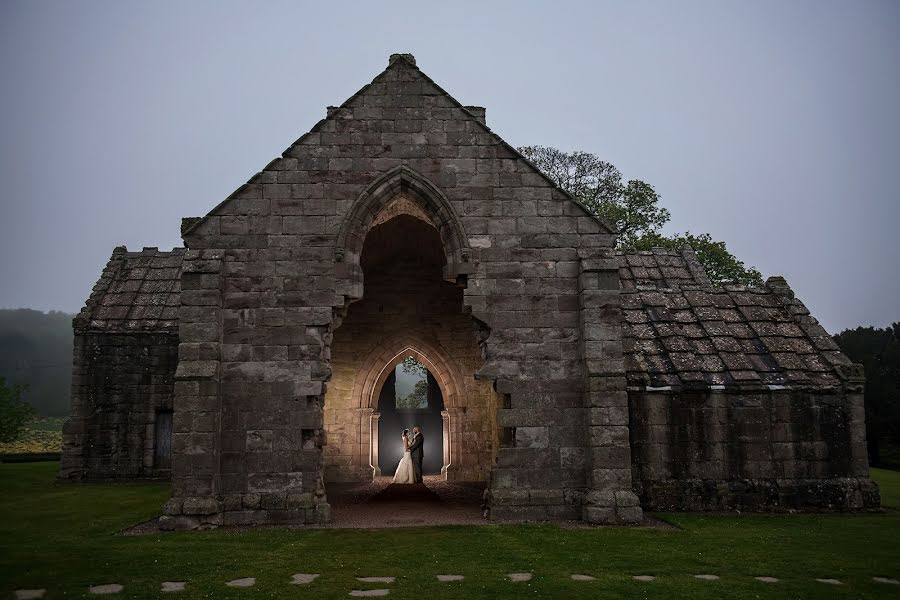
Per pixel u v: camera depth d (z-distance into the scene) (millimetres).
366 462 27297
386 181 17375
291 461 16188
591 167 43031
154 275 28781
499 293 17234
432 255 27750
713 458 18109
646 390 18219
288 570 11641
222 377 16422
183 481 15695
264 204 17141
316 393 16375
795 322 20391
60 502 20297
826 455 18266
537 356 17047
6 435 39875
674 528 15477
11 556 12562
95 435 26203
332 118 17578
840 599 10180
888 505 19172
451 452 27641
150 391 26516
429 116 17766
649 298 21047
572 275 17359
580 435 16812
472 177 17594
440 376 28203
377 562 12219
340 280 16906
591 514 16031
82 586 10625
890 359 44344
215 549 13219
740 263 41750
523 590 10492
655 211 42906
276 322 16672
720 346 19500
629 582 10969
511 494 16547
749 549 13297
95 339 26656
